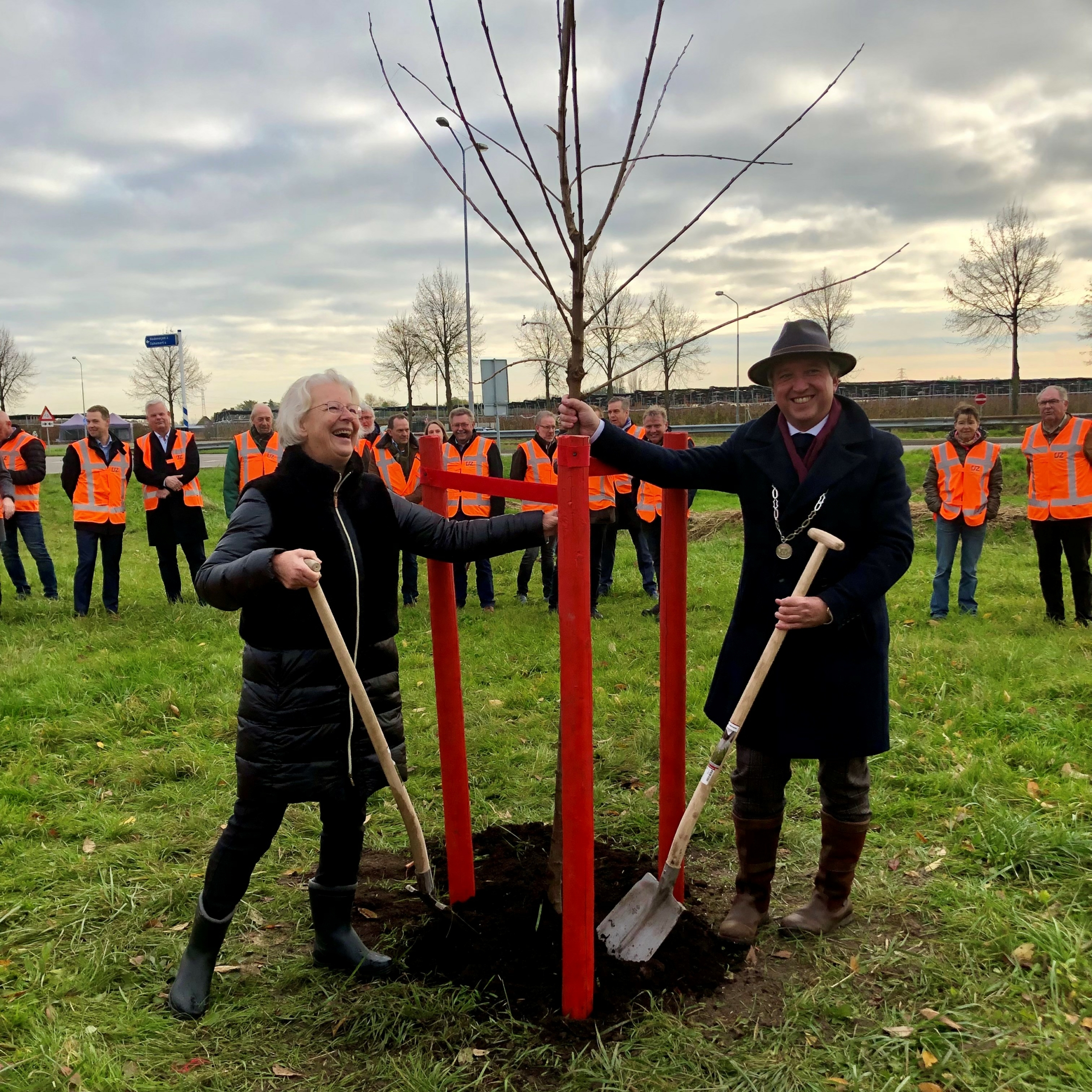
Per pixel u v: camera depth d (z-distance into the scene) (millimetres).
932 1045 2523
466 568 10344
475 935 3020
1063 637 7078
